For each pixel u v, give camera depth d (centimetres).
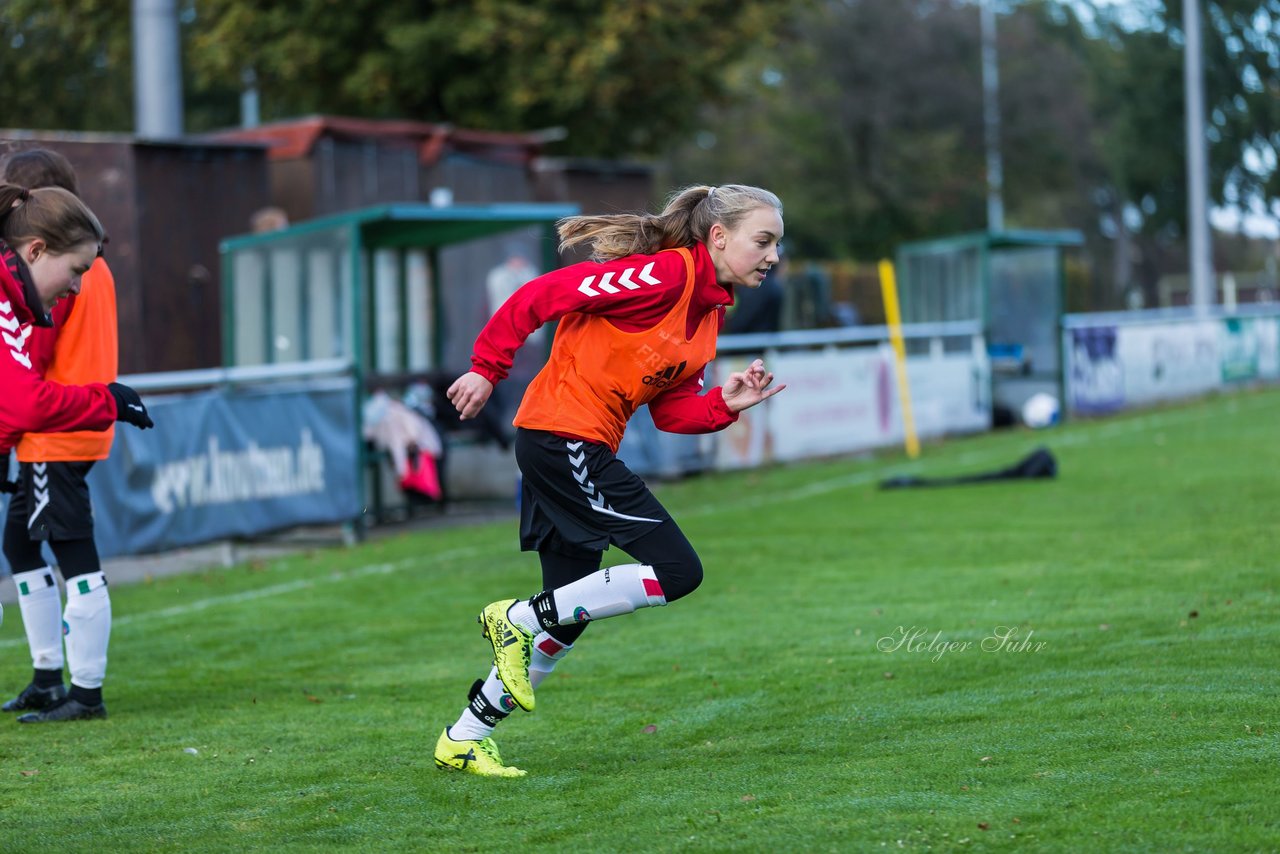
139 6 3684
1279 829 770
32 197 991
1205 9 7981
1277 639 1270
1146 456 3219
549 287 918
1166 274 12419
